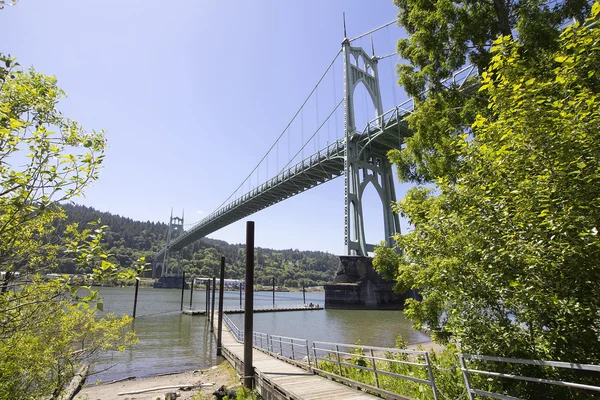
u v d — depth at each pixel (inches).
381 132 1988.2
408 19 371.2
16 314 159.6
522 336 183.8
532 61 238.5
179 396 538.9
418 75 355.9
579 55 149.4
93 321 291.6
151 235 7623.0
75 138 144.9
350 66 2304.4
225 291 5821.9
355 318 1792.6
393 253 399.9
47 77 147.3
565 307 154.2
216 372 703.7
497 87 181.9
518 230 165.6
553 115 151.3
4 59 131.7
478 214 185.6
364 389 323.0
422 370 305.1
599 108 146.3
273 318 1835.6
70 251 143.0
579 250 136.9
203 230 4483.3
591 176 133.6
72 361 267.7
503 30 293.3
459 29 315.0
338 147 2294.5
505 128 167.3
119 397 555.2
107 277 146.3
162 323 1567.4
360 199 2202.3
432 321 285.9
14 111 136.8
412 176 382.6
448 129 310.5
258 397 416.8
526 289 159.2
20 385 210.4
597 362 156.7
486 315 195.2
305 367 465.4
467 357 186.9
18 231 141.4
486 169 182.5
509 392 184.2
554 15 284.8
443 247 210.4
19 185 122.1
